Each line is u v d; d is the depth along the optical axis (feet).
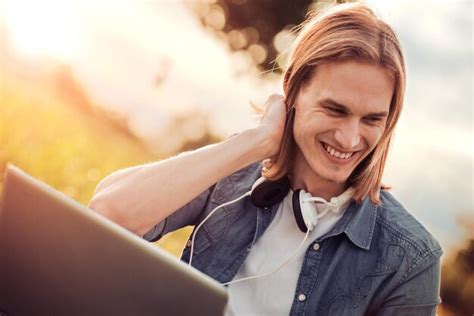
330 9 4.21
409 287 4.28
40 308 3.03
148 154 19.42
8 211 3.08
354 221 4.39
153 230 4.57
